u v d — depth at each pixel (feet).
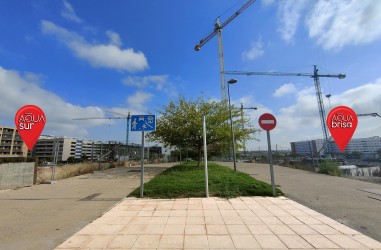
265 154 98.78
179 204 22.11
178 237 14.24
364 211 19.51
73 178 43.60
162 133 56.65
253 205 21.53
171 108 57.52
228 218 17.81
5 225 16.93
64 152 261.24
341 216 18.16
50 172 44.14
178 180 33.55
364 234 14.53
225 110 58.49
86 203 23.20
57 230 15.83
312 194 26.22
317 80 217.36
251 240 13.70
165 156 124.57
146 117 26.55
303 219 17.48
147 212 19.70
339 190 28.55
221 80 169.07
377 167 47.50
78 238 14.32
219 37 175.32
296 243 13.24
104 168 64.90
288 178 40.68
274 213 19.01
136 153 129.08
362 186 31.50
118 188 31.65
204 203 22.34
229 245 13.04
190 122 54.34
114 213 19.56
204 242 13.47
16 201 24.36
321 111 213.87
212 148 62.44
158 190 27.07
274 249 12.53
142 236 14.47
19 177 33.58
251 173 49.93
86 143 291.79
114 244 13.34
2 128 303.48
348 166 50.57
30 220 18.02
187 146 59.26
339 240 13.62
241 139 59.67
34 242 13.89
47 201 24.27
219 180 32.14
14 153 313.73
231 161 113.39
